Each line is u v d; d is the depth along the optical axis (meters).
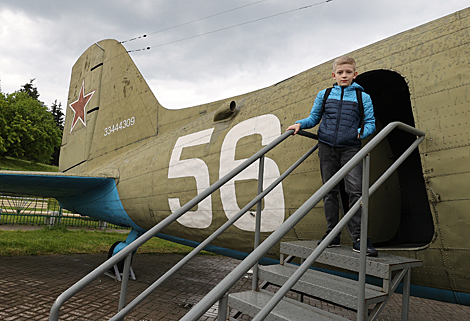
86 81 8.42
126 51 7.35
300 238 3.27
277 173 3.46
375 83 3.38
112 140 7.22
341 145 2.34
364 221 1.81
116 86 7.36
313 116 2.52
